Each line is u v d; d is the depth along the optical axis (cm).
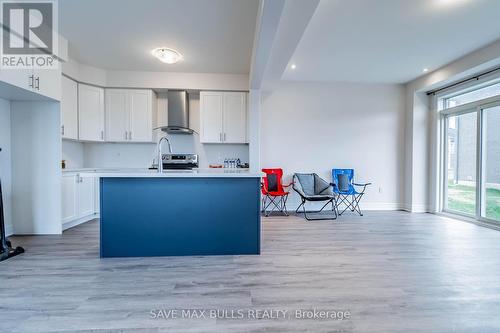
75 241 300
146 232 254
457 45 346
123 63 416
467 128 434
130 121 454
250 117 432
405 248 282
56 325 148
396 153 510
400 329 146
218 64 420
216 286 194
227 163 495
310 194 465
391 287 194
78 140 426
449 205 471
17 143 324
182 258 250
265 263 239
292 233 342
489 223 385
